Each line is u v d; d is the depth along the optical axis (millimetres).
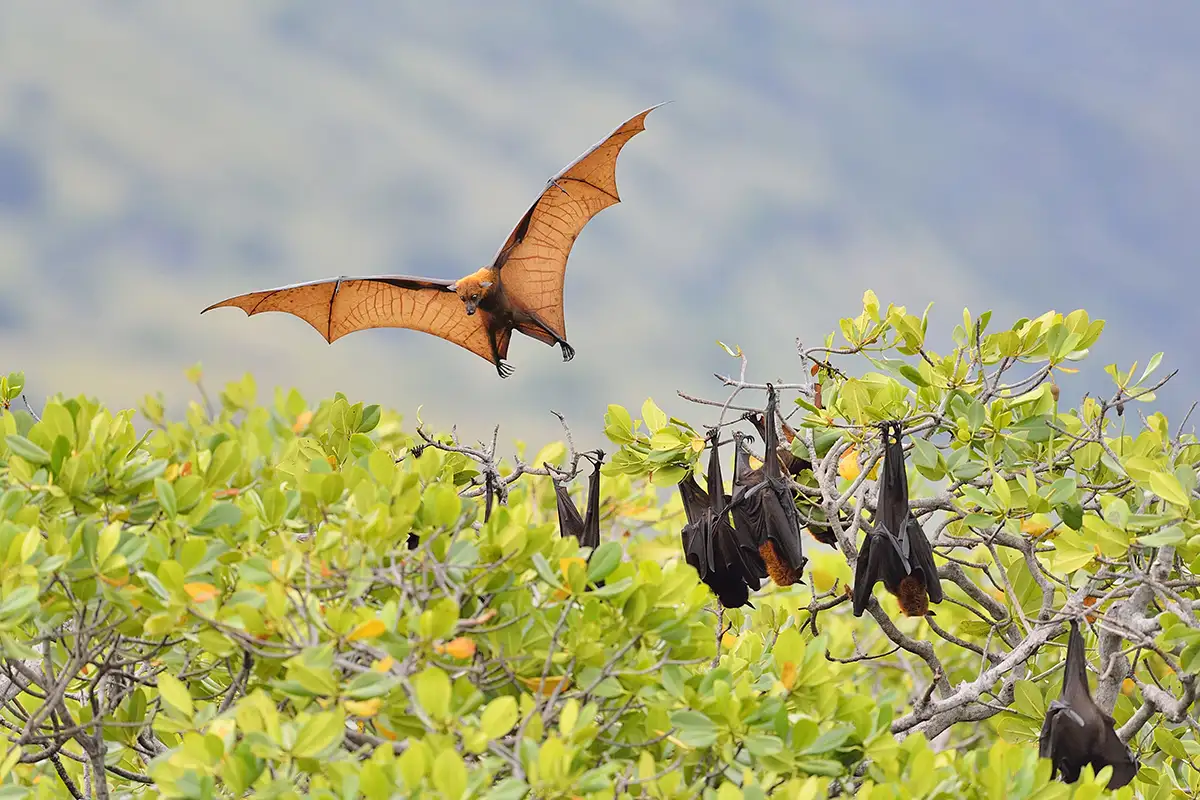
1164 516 27750
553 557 24812
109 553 23312
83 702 30453
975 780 23938
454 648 20938
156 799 26500
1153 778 32125
